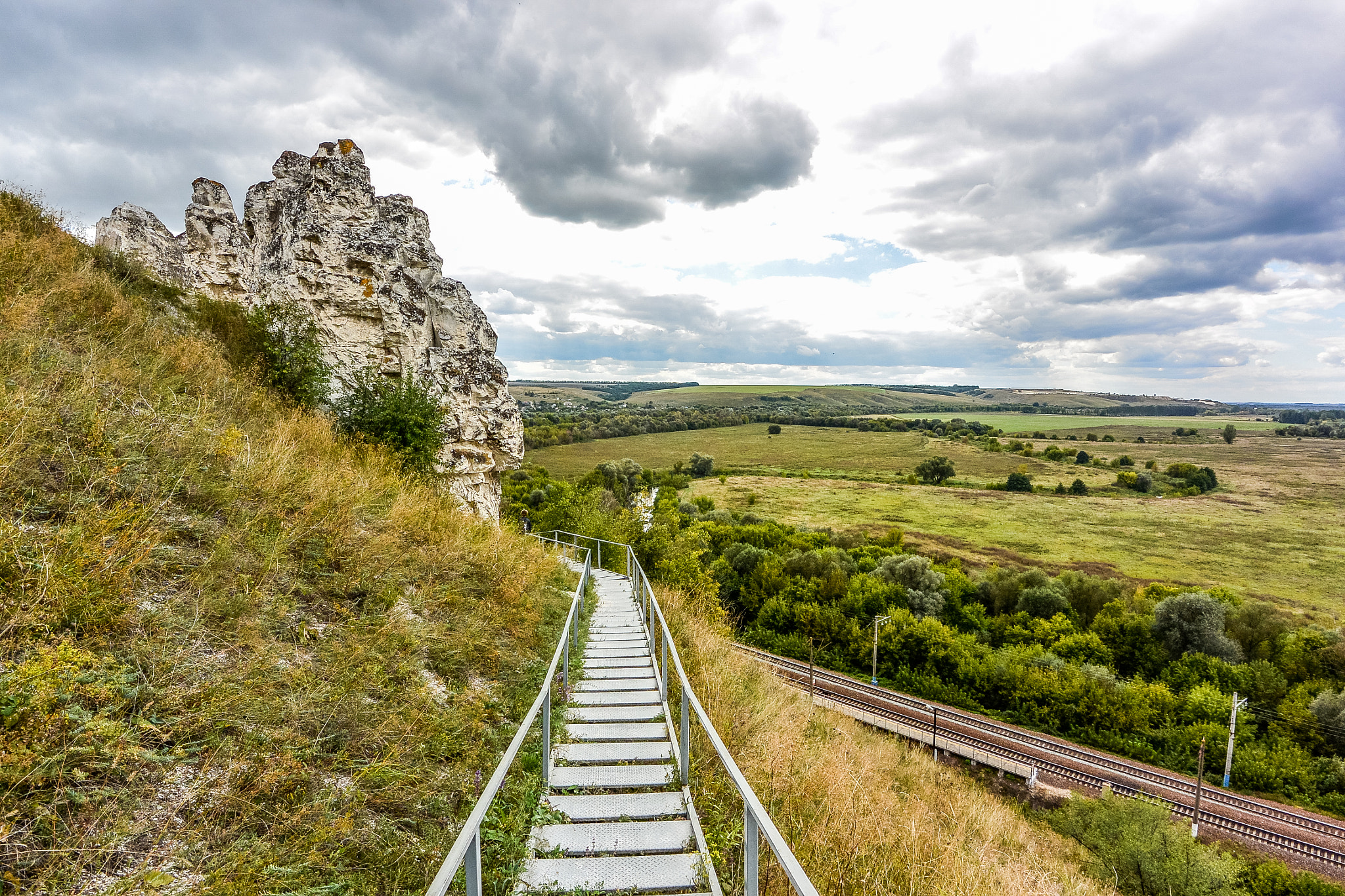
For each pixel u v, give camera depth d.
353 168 12.73
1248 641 36.84
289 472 6.78
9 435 4.43
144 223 13.55
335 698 4.20
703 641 11.45
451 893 3.46
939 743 27.48
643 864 3.80
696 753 5.77
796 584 47.69
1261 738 29.92
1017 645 39.47
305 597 5.32
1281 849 21.06
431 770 4.20
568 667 7.19
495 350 15.63
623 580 17.28
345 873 3.14
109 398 5.89
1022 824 13.28
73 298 7.60
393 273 12.67
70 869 2.54
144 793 3.02
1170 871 16.28
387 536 6.94
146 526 4.48
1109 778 25.12
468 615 6.74
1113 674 34.84
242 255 15.09
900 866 5.03
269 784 3.30
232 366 9.80
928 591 45.78
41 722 2.80
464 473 13.91
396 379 12.81
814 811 5.55
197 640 3.97
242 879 2.72
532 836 3.96
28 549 3.66
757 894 3.05
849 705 31.53
